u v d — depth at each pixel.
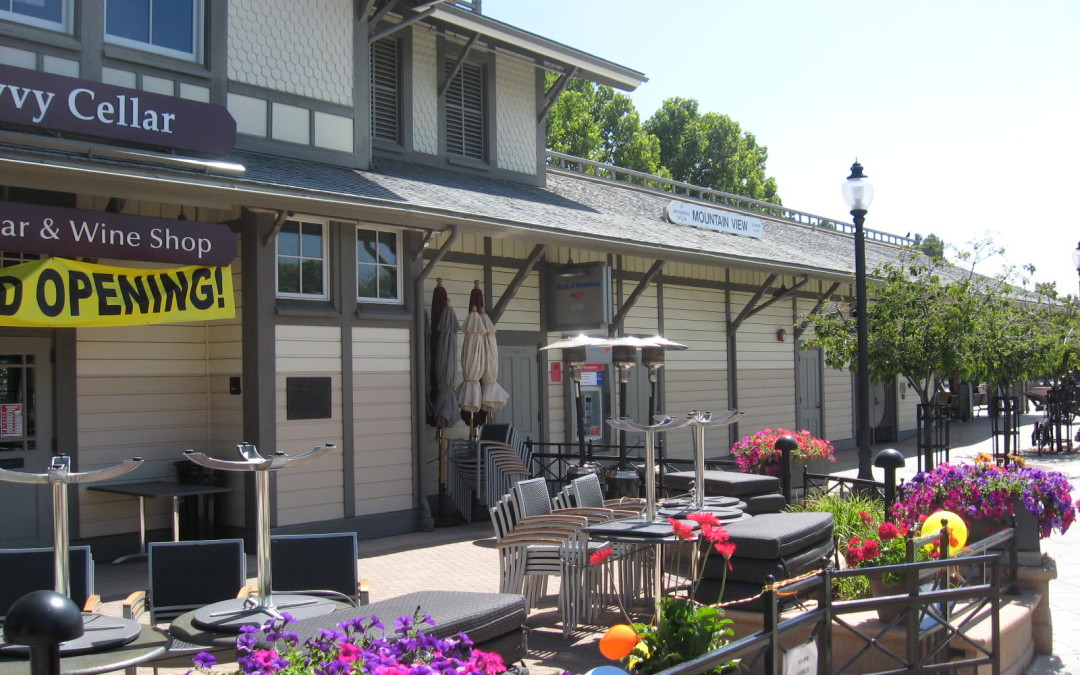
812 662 4.39
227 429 10.55
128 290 9.12
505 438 12.70
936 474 6.88
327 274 10.93
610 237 13.41
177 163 9.24
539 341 15.08
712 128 48.38
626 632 4.02
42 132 8.98
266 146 11.51
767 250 18.83
